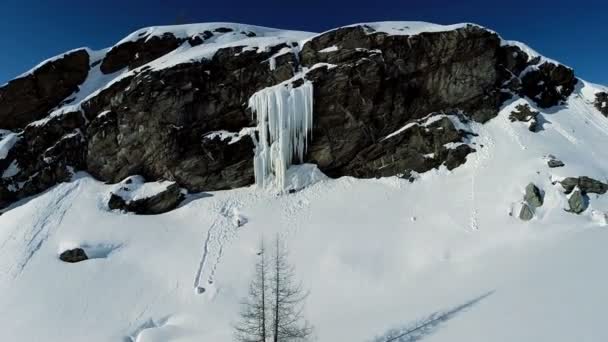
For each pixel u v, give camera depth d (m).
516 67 37.66
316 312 21.92
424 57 34.38
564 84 38.44
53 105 39.31
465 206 27.72
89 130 35.31
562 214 25.61
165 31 40.81
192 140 33.66
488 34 35.25
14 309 23.58
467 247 24.70
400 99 33.84
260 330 17.67
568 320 14.74
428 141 32.44
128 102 34.38
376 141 33.50
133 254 27.64
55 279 25.52
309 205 30.78
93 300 24.22
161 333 21.91
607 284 16.81
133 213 31.56
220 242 28.09
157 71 34.47
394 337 17.08
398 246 25.89
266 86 34.16
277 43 36.12
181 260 26.80
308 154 33.56
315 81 33.38
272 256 23.67
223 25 42.44
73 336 22.03
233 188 33.12
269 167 32.81
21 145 36.16
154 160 33.97
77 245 27.61
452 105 34.53
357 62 33.59
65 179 34.69
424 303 19.61
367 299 22.27
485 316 16.67
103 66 41.09
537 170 28.33
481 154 31.59
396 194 30.69
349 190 31.83
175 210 31.84
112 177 34.72
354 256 25.48
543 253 21.88
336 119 33.41
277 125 32.59
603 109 36.59
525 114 34.09
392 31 35.00
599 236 22.81
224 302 23.58
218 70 35.06
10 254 27.64
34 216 30.94
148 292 24.77
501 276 20.28
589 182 26.84
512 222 25.53
